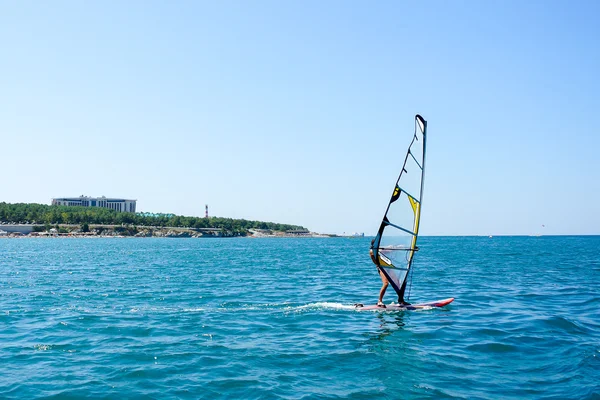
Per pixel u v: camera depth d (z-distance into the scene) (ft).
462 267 170.40
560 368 44.75
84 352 50.90
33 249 354.33
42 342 55.31
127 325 64.59
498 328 61.57
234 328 62.54
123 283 118.83
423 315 70.95
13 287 109.91
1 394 38.65
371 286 111.04
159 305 82.28
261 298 90.74
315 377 42.86
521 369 44.83
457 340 55.52
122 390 39.47
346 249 395.75
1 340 56.44
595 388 39.06
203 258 242.37
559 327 62.03
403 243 73.20
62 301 87.45
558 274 139.33
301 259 234.17
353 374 43.65
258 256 266.57
